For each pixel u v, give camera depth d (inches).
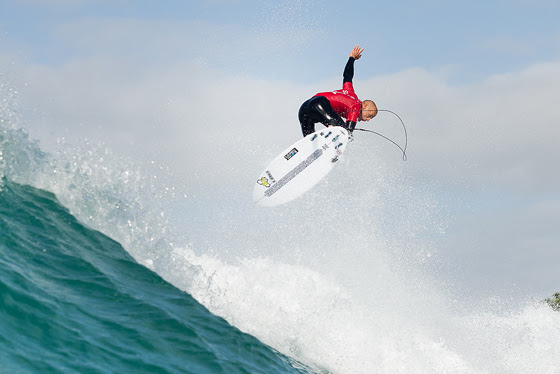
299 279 963.3
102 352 545.0
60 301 596.4
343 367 824.9
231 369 618.8
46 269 654.5
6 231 687.7
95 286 665.6
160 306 687.1
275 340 795.4
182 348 618.2
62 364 499.8
